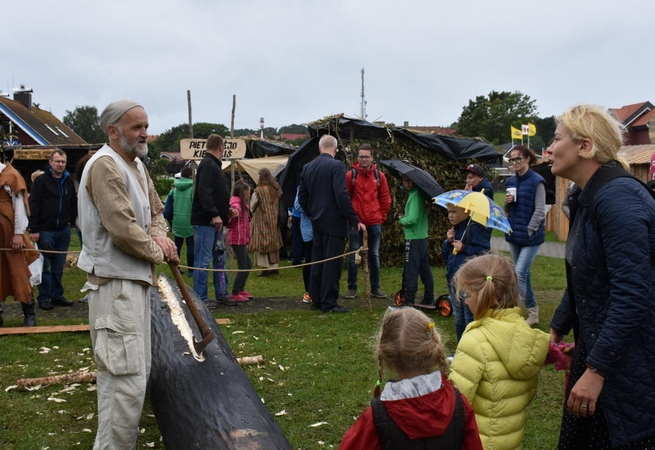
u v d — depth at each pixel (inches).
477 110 2832.2
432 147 450.6
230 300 312.0
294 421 163.8
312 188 283.7
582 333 98.2
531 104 2832.2
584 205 95.3
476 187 233.9
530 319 258.8
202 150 406.6
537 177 250.7
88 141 3093.0
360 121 434.3
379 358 89.7
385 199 325.4
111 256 124.4
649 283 87.7
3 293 251.0
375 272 327.3
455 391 87.4
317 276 290.0
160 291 192.2
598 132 94.8
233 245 324.5
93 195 123.0
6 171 247.3
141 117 128.4
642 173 634.8
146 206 132.2
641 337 89.2
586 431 102.0
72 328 248.8
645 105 1727.4
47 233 293.9
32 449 146.1
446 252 213.2
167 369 139.4
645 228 88.3
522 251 253.4
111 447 124.7
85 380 190.2
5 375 197.6
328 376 196.9
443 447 82.7
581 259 95.0
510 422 105.7
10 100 1267.2
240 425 118.3
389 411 83.3
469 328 109.3
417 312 91.5
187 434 119.8
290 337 244.1
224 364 143.1
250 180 643.5
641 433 89.2
